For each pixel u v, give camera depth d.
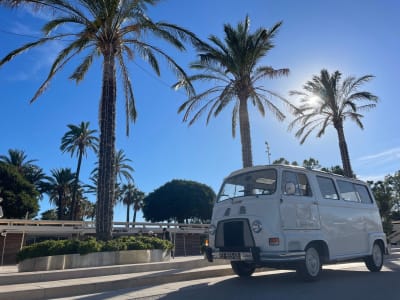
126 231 30.70
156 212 67.69
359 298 6.67
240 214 8.53
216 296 7.01
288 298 6.69
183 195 66.44
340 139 26.61
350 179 10.95
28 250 12.46
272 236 7.89
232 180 9.48
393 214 51.19
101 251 12.97
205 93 21.55
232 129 24.03
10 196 42.38
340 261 9.30
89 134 53.22
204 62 20.80
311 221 8.78
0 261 25.03
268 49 20.92
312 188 9.21
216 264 12.81
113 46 15.66
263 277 9.78
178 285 8.81
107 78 15.38
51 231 27.55
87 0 14.93
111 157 14.90
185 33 16.02
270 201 8.21
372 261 10.75
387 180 52.12
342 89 26.84
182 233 33.66
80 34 15.53
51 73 15.52
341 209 9.90
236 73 20.84
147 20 15.29
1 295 7.02
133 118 17.94
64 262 12.16
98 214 14.32
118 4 15.07
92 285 8.25
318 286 7.97
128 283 8.84
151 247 14.59
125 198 76.44
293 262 7.93
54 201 60.47
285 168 8.77
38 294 7.45
